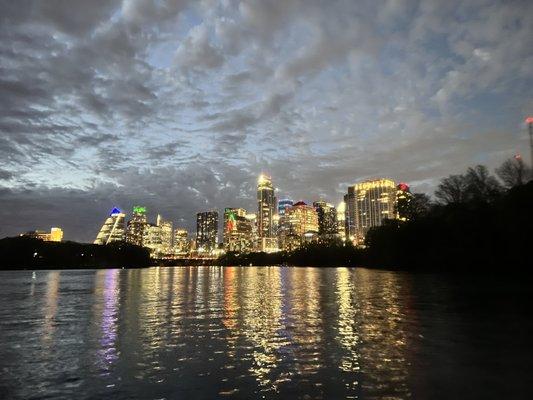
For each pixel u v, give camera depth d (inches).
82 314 1683.1
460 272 4638.3
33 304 2135.8
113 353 962.1
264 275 6314.0
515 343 1011.9
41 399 662.5
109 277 6082.7
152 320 1483.8
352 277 4658.0
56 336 1185.4
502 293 2345.0
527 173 4458.7
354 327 1268.5
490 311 1601.9
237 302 2111.2
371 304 1900.8
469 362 834.8
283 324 1349.7
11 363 878.4
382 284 3280.0
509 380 717.9
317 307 1820.9
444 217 4840.1
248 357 903.1
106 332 1242.0
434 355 895.7
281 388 692.1
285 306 1886.1
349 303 1958.7
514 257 3784.5
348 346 995.3
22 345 1062.4
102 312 1744.6
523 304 1823.3
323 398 642.2
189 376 767.7
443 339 1067.3
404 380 722.2
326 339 1085.1
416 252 5605.3
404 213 7175.2
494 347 968.9
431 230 5265.8
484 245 4202.8
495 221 4003.4
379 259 7150.6
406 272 5536.4
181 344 1050.7
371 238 7524.6
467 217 4338.1
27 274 7667.3
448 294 2336.4
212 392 679.7
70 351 987.9
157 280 4963.1
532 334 1128.8
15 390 704.4
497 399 630.5
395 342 1035.3
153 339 1123.9
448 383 703.1
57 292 3026.6
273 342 1057.5
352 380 725.9
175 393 679.7
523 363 824.9
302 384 709.9
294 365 831.1
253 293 2709.2
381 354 910.4
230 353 943.0
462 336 1104.8
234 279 5014.8
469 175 5093.5
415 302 1953.7
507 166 4559.5
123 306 1979.6
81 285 3946.9
